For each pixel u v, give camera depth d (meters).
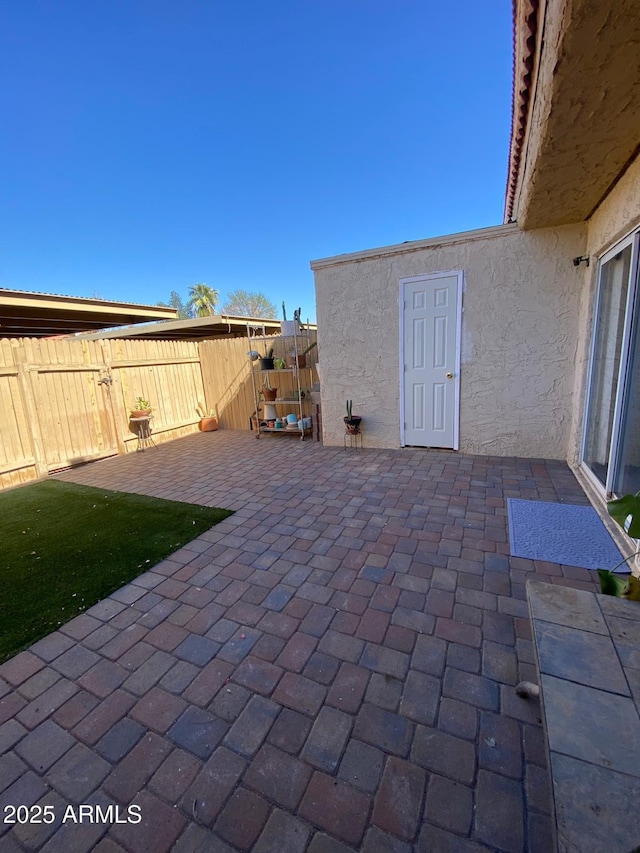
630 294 2.87
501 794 1.28
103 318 8.76
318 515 3.54
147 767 1.43
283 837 1.20
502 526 3.13
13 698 1.76
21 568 2.88
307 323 7.64
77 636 2.13
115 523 3.63
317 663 1.87
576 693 1.21
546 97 1.96
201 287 38.31
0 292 6.16
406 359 5.26
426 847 1.16
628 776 0.97
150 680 1.82
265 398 7.09
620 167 2.76
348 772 1.38
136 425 6.85
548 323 4.46
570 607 1.61
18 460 5.21
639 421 2.80
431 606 2.23
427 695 1.67
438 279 4.86
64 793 1.36
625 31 1.46
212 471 5.19
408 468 4.70
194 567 2.77
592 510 3.33
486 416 4.94
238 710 1.64
